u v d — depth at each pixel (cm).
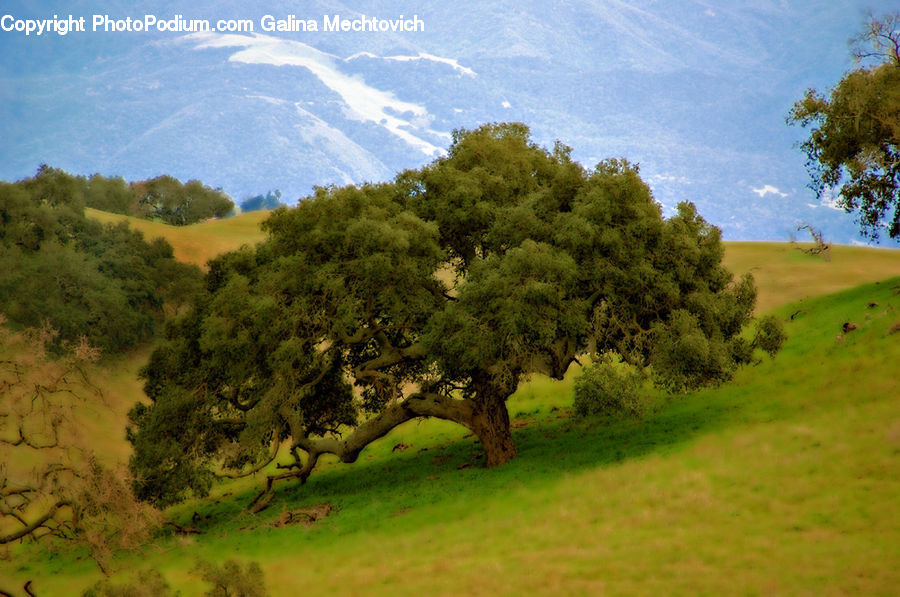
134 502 3791
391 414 6281
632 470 5041
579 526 4334
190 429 6059
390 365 6269
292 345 5591
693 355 5266
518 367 5809
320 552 4688
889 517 3678
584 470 5369
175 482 5797
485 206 5928
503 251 6053
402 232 5609
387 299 5706
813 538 3641
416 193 6394
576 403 5697
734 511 4131
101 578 4684
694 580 3425
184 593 4125
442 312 5603
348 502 5841
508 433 6162
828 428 5009
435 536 4612
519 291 5325
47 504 3862
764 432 5253
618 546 3969
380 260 5575
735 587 3288
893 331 6488
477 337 5409
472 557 4175
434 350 5609
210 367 6075
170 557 5056
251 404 6281
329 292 5800
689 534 3956
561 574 3722
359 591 3884
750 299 6222
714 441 5341
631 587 3459
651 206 5728
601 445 6006
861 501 3916
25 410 3844
